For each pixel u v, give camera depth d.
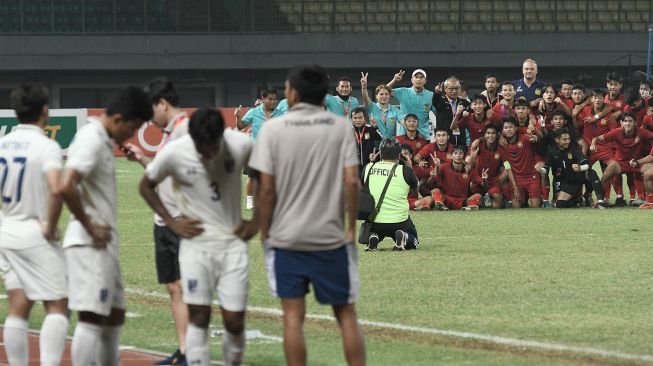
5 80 105.88
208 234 16.52
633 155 49.38
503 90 49.38
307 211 16.06
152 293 26.83
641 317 22.95
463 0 108.19
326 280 16.20
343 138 16.16
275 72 107.06
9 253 17.31
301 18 106.75
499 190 49.19
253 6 105.94
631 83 87.94
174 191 16.69
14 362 17.53
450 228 40.97
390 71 107.00
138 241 37.88
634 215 45.47
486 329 21.72
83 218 16.22
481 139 49.00
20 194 17.28
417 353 19.59
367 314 23.47
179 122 18.50
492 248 34.84
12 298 17.56
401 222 34.22
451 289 26.67
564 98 50.59
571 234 38.72
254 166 16.08
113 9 105.00
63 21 104.62
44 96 17.53
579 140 50.34
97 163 16.31
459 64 105.88
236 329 16.81
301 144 16.00
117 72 106.50
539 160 49.56
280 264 16.20
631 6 108.25
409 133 48.81
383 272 29.59
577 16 108.19
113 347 17.27
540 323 22.31
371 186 34.41
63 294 17.38
